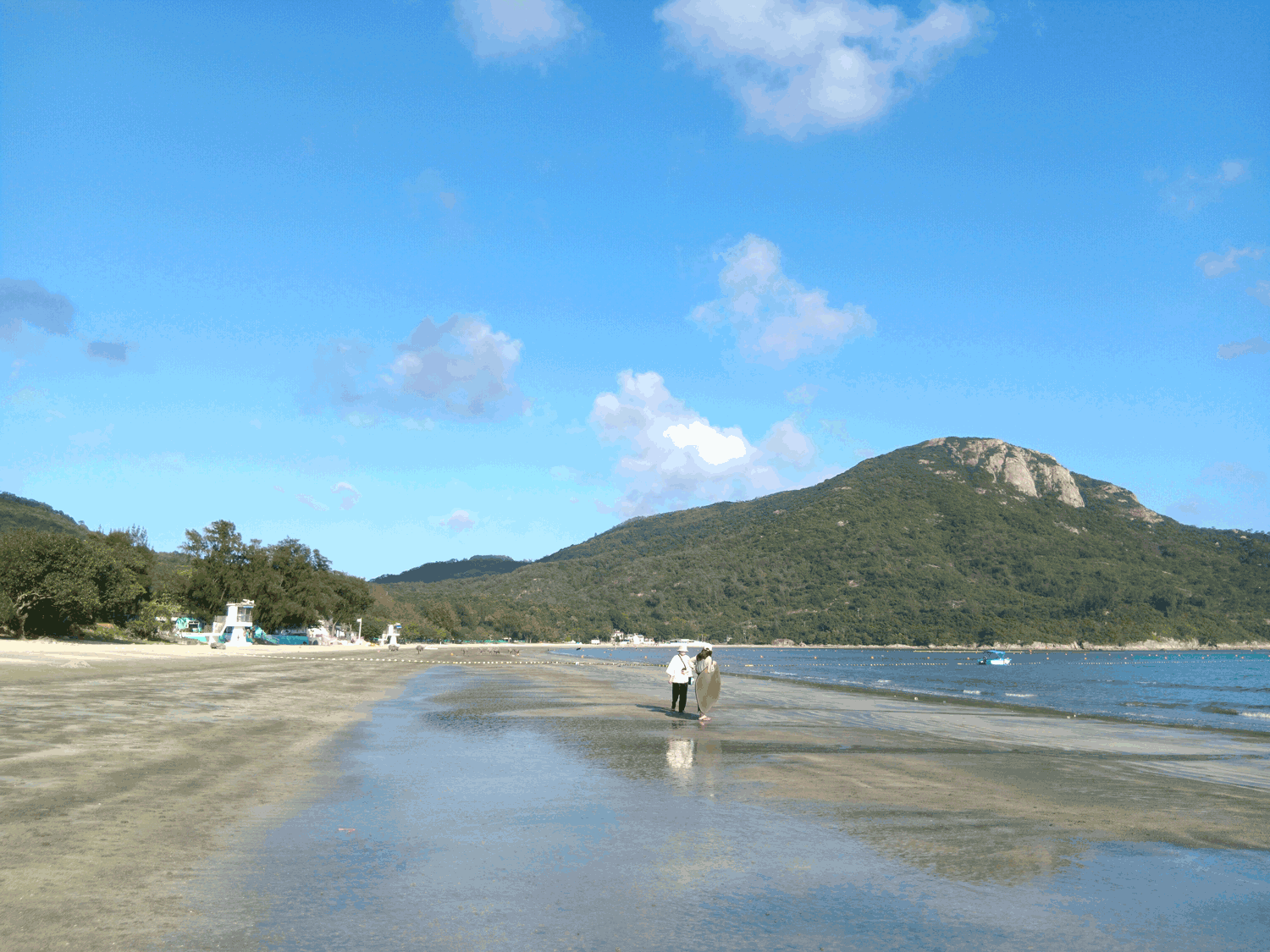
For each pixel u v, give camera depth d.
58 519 164.62
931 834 8.79
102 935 5.16
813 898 6.45
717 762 13.73
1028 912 6.26
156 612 76.75
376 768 12.19
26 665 30.44
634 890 6.50
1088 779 13.06
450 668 56.75
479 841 7.91
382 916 5.71
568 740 16.33
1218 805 11.10
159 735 14.38
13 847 7.00
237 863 6.88
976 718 25.42
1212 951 5.57
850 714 25.16
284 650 81.19
